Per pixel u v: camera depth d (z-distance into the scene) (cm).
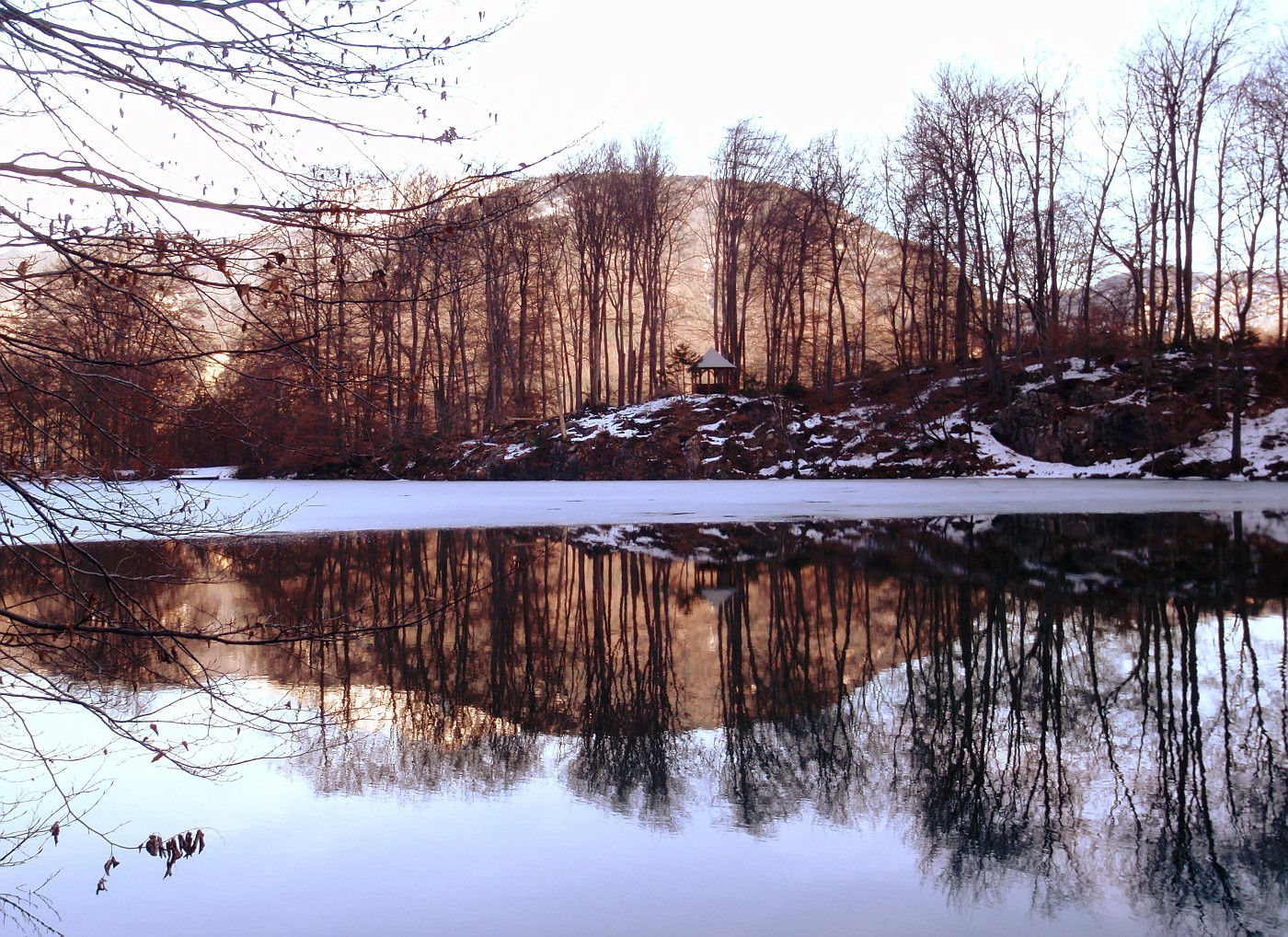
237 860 460
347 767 594
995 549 1544
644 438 4497
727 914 404
